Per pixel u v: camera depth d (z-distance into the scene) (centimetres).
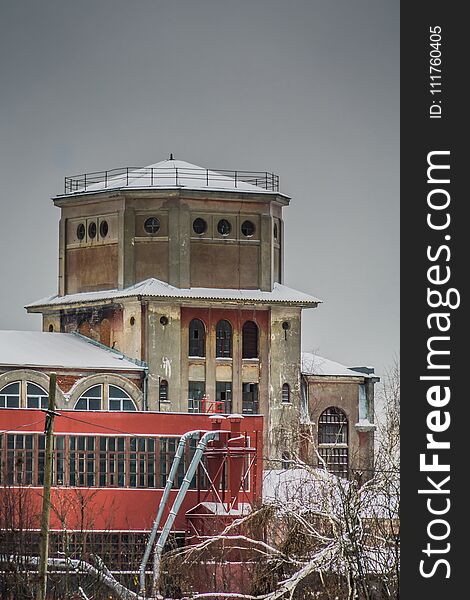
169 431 17088
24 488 16000
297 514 12900
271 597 11894
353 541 11781
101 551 15612
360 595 11775
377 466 14325
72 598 13475
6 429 16650
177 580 14388
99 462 16875
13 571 13612
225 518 15825
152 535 15150
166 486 15525
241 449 16212
